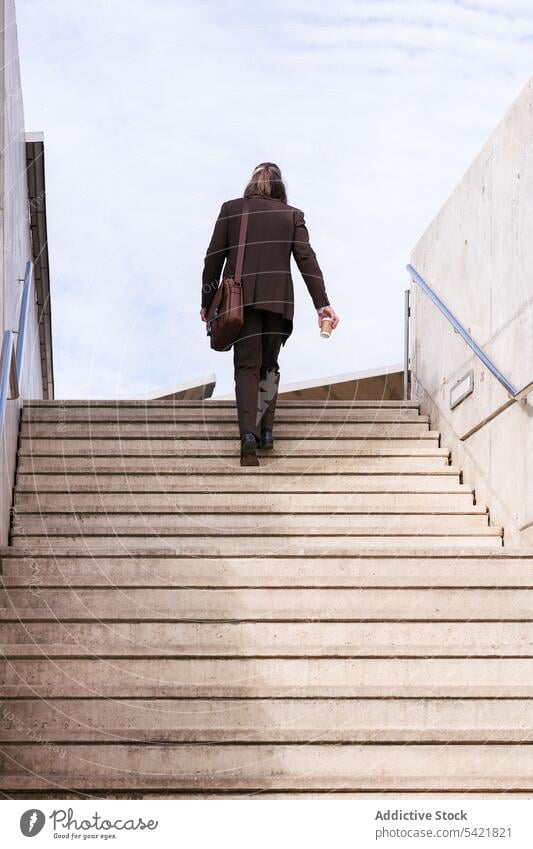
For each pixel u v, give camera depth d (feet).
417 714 11.62
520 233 16.65
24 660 12.00
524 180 16.51
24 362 20.74
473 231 19.40
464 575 14.03
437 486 19.10
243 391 18.56
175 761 10.95
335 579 13.33
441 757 11.09
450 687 11.68
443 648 12.30
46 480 18.56
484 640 12.85
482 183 18.90
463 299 19.89
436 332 21.85
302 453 19.70
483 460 18.26
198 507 17.51
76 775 10.78
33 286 23.03
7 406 16.62
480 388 18.53
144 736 10.98
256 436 18.61
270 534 16.35
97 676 12.03
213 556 14.06
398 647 12.28
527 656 12.35
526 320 16.22
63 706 11.44
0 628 12.57
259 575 13.50
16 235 17.81
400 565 14.05
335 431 21.20
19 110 18.66
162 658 12.13
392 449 20.02
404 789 10.58
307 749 11.04
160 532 16.21
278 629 12.70
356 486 18.54
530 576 13.44
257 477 18.88
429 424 21.88
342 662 12.21
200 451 19.53
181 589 13.24
